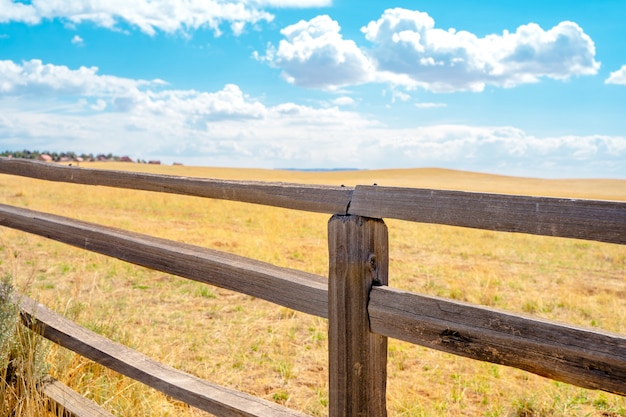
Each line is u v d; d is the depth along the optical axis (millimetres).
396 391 4008
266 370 4426
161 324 5531
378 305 1781
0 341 3035
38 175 3797
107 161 100750
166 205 23344
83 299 6062
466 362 4891
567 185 92125
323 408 3707
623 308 7152
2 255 8734
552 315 6840
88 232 3158
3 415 2887
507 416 3764
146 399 3340
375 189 1788
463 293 7641
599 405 4020
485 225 1536
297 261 9719
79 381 3344
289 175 90875
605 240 1324
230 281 2320
